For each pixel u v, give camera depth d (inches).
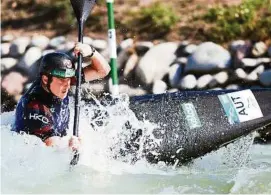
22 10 1480.1
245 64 1214.9
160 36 1325.0
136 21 1363.2
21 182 767.7
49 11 1454.2
